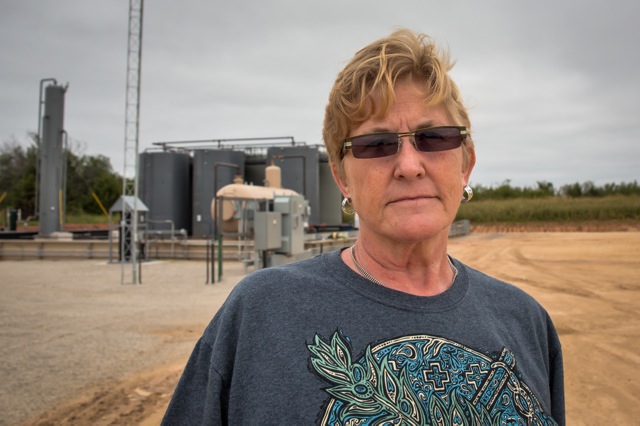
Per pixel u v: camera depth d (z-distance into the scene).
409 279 1.37
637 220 38.06
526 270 13.84
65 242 18.84
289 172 26.03
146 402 4.25
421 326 1.22
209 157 25.97
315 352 1.15
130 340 6.38
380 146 1.28
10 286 11.38
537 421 1.21
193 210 26.52
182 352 5.82
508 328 1.36
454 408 1.13
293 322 1.20
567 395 4.39
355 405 1.10
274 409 1.10
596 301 8.94
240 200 14.46
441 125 1.31
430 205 1.28
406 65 1.29
